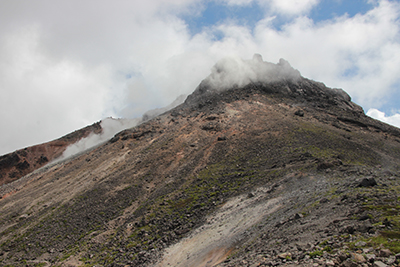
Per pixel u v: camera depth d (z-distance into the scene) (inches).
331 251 693.3
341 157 2842.0
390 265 536.1
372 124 5019.7
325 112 5260.8
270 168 2797.7
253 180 2536.9
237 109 5324.8
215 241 1493.6
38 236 2810.0
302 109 5246.1
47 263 2244.1
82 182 4065.0
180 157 4033.0
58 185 4244.6
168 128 5285.4
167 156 4141.2
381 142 4050.2
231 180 2802.7
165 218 2393.0
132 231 2389.3
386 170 1882.4
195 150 4158.5
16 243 2783.0
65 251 2406.5
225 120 4948.3
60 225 2945.4
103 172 4192.9
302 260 695.7
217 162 3565.5
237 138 4183.1
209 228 1788.9
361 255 597.6
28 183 4906.5
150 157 4237.2
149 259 1711.4
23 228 3107.8
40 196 4005.9
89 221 2896.2
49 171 5305.1
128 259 1847.9
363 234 734.5
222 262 1082.1
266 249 941.8
